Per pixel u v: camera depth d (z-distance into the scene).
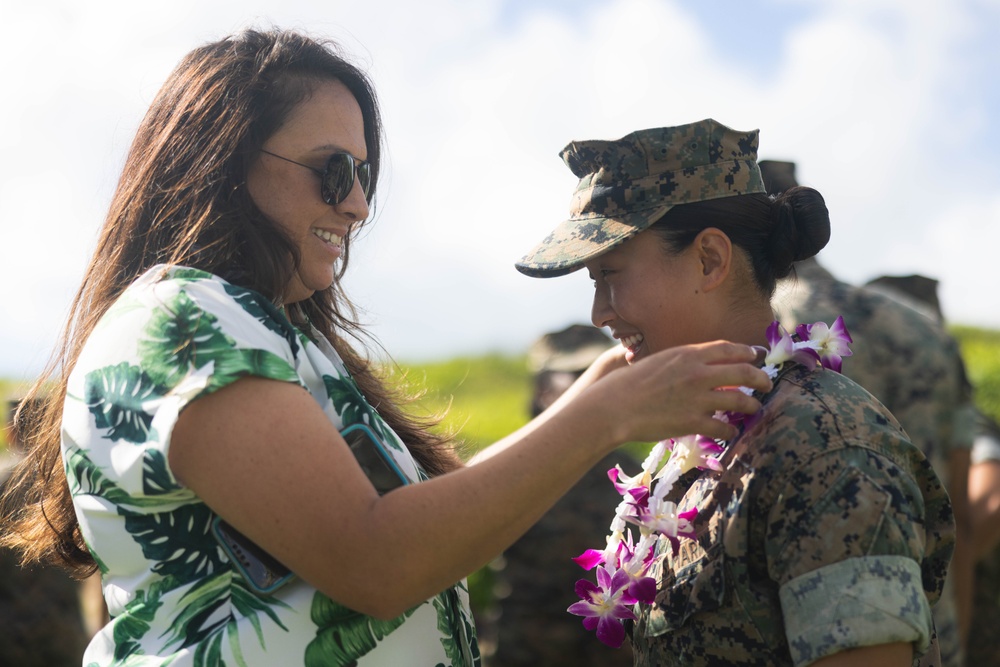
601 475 4.23
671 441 1.90
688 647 1.72
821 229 1.87
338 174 1.91
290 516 1.59
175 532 1.71
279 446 1.60
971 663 3.77
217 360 1.62
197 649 1.67
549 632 4.12
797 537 1.58
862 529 1.54
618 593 1.84
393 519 1.58
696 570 1.71
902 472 1.62
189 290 1.71
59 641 4.11
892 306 3.40
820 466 1.59
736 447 1.73
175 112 1.92
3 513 2.20
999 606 3.82
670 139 1.85
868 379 3.31
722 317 1.86
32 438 2.12
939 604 3.27
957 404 3.51
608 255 1.88
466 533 1.59
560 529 4.15
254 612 1.68
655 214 1.83
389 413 2.28
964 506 3.52
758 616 1.64
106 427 1.69
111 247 1.96
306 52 1.94
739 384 1.63
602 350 4.38
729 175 1.85
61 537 2.05
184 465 1.62
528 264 1.88
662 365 1.64
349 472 1.62
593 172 1.92
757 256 1.87
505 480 1.60
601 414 1.61
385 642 1.76
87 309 1.97
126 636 1.74
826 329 1.80
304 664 1.68
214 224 1.85
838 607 1.51
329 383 1.80
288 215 1.90
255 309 1.75
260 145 1.88
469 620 2.01
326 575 1.61
